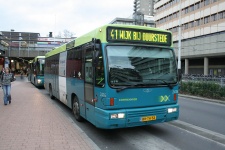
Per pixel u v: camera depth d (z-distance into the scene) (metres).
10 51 51.47
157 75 6.45
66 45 10.10
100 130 7.20
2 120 7.90
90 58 6.74
